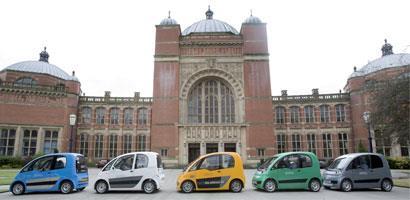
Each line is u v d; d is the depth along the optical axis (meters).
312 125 53.25
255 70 45.00
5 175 28.11
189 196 16.28
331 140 52.09
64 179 17.67
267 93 44.16
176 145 42.75
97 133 53.12
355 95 50.38
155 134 43.19
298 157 18.86
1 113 43.88
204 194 17.11
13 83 45.03
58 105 48.31
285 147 53.34
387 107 24.36
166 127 43.38
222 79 45.97
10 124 44.12
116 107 54.56
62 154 18.28
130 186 17.80
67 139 47.94
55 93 48.16
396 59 52.62
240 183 18.11
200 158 18.44
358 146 45.78
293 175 18.41
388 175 19.11
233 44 46.19
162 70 45.22
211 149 43.38
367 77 50.25
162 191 18.66
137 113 54.84
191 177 18.02
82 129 52.69
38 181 17.53
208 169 18.20
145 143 53.78
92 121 53.22
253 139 42.75
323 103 53.50
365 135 47.59
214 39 46.75
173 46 45.91
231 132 43.44
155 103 44.12
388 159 40.44
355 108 50.25
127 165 18.12
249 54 45.47
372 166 19.09
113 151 52.88
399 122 24.55
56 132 47.62
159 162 18.73
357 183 18.61
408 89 22.78
